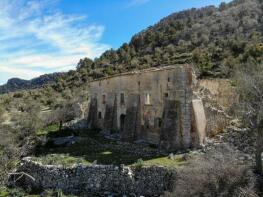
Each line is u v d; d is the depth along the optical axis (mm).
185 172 25516
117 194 30438
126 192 30453
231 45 91875
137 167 30766
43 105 98062
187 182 24250
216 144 34500
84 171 32781
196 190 23359
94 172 32312
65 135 54188
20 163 39188
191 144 36375
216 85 44000
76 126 61000
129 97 45906
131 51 137125
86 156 38219
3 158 39125
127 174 30688
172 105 37719
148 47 133375
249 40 94000
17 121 64250
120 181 30953
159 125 40781
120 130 49938
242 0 159875
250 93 33781
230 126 37844
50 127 62906
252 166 26906
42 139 49625
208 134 37250
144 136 43594
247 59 68562
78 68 143125
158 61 100625
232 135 35406
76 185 32781
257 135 28031
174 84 38062
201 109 36969
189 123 36531
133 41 149500
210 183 23281
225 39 105688
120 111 50000
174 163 31172
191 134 36531
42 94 115000
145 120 43531
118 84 50656
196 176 23953
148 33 150000
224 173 23703
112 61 135500
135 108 44656
